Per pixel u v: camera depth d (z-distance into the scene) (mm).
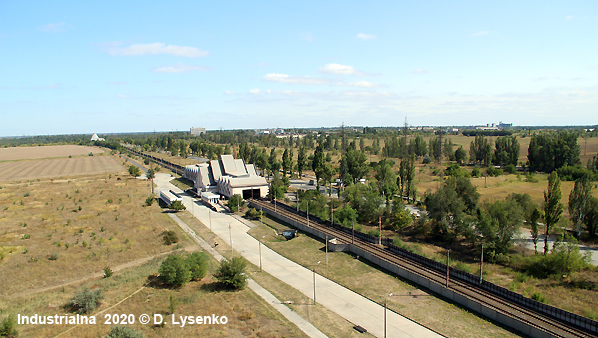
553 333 40688
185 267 55156
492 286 52062
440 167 191375
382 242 74312
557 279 56312
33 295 50062
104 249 69625
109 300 48156
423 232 82438
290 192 134250
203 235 84625
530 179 140375
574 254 57469
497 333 42906
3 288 52344
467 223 73562
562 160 162250
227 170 137625
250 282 58469
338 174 171000
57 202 112625
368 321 46406
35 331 39438
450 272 58312
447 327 44469
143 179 172875
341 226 86125
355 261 67188
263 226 93000
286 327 43656
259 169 182625
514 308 47125
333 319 46781
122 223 88125
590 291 51500
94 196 124062
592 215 76062
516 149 188125
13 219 90188
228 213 107125
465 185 94438
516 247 70875
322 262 67312
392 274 60969
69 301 47750
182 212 107562
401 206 93000
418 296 53031
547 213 64312
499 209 68062
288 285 57719
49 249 68562
